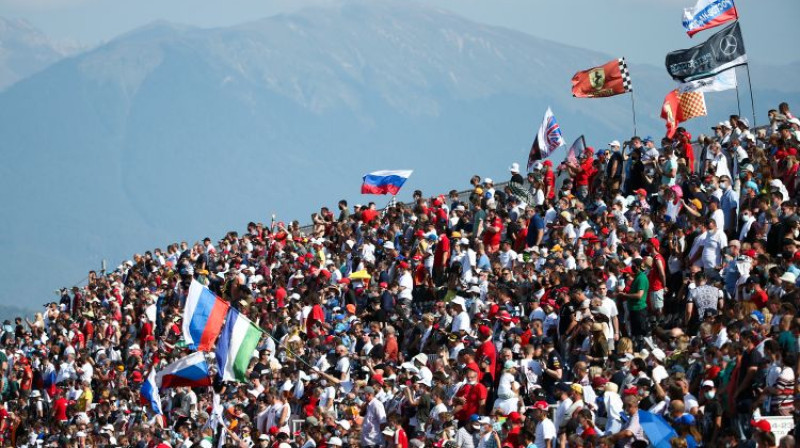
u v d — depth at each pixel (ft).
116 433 463.42
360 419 357.82
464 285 436.76
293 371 403.75
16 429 530.27
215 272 560.61
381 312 442.91
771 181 388.16
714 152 428.97
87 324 588.09
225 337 403.95
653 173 448.24
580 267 391.86
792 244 331.77
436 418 335.06
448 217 498.69
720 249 363.76
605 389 296.30
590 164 468.34
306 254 509.76
